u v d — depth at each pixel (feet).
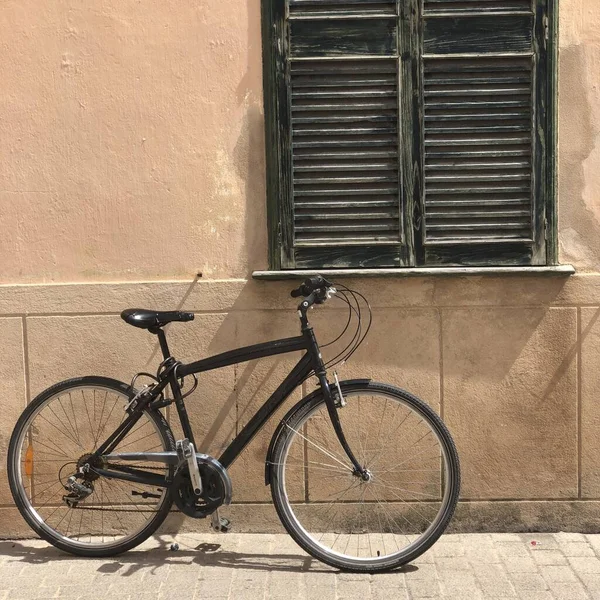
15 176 13.37
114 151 13.33
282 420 12.60
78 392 13.67
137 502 13.69
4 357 13.58
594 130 13.19
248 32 13.16
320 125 13.28
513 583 11.98
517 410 13.55
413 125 13.21
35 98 13.26
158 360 13.61
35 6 13.14
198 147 13.33
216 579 12.23
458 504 13.73
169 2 13.14
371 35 13.11
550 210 13.26
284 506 12.65
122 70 13.21
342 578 12.25
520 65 13.11
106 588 11.97
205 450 13.69
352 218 13.37
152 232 13.44
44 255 13.50
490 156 13.23
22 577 12.35
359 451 13.64
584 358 13.44
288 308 13.47
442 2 13.04
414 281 13.41
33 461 13.75
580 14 13.05
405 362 13.52
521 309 13.42
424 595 11.68
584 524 13.67
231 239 13.44
